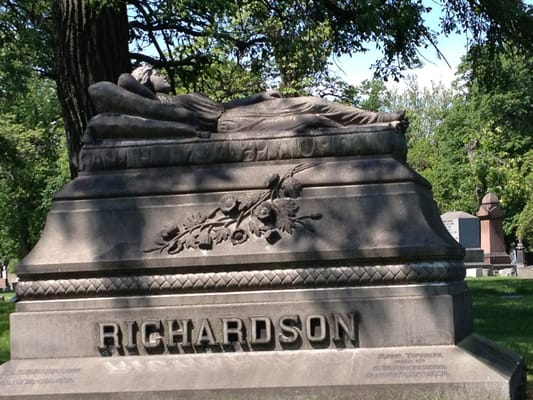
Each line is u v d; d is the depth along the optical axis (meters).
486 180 44.44
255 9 16.58
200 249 7.39
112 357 7.35
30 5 16.41
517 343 10.77
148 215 7.59
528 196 45.12
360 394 6.73
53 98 30.50
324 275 7.16
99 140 7.92
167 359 7.25
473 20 17.28
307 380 6.87
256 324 7.20
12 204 44.47
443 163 50.69
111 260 7.43
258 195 7.44
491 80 18.39
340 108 7.99
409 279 7.07
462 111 50.28
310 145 7.50
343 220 7.29
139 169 7.77
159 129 7.78
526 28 17.05
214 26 14.41
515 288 21.05
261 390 6.86
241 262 7.27
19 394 7.16
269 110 8.09
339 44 17.22
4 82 20.61
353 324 7.05
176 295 7.36
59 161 42.50
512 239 54.12
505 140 47.28
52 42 16.28
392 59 17.02
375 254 7.10
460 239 36.19
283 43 16.64
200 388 6.95
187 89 17.08
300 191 7.42
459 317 7.25
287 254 7.20
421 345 6.97
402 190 7.31
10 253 53.34
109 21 12.96
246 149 7.59
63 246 7.63
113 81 13.00
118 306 7.42
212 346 7.25
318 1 15.77
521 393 7.53
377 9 15.59
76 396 7.09
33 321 7.48
